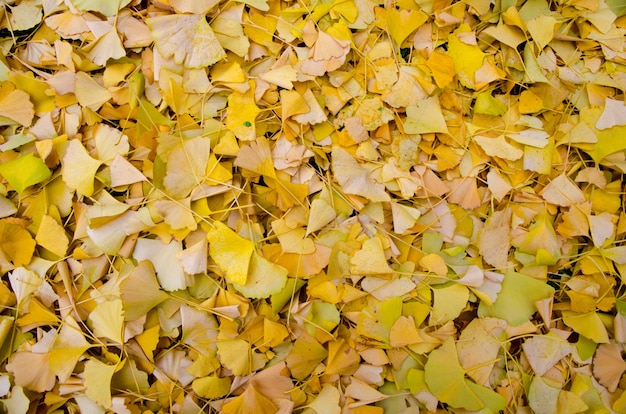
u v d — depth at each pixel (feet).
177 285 2.05
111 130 2.09
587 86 2.19
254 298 2.09
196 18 2.09
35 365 2.02
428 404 2.07
